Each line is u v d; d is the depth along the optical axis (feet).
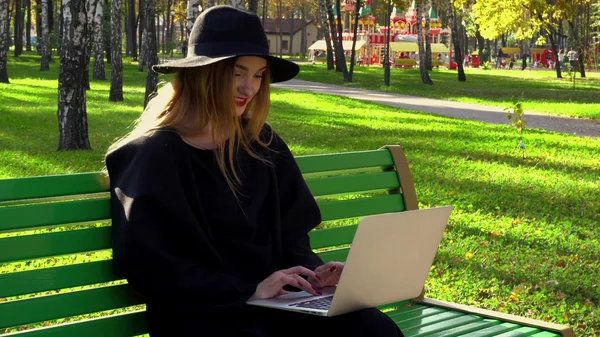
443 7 262.47
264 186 10.78
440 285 19.98
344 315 9.91
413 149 44.91
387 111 74.49
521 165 40.50
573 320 18.08
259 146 11.03
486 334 11.86
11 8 228.02
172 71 10.46
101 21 113.50
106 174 10.23
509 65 250.16
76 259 20.36
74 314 9.70
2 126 51.08
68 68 41.78
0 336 9.12
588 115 76.13
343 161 13.30
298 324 10.28
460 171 37.42
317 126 57.00
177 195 9.70
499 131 57.62
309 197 11.35
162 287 9.50
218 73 10.27
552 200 31.30
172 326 9.82
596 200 31.65
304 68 166.50
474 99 96.63
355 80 134.21
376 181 13.71
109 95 79.20
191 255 9.90
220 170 10.33
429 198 30.55
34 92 81.66
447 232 25.25
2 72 96.12
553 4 159.74
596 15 237.66
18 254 9.32
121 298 10.13
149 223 9.48
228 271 10.26
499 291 19.80
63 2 41.27
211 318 9.77
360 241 9.29
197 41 10.46
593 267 22.25
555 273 21.40
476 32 249.96
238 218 10.33
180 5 251.80
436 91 112.57
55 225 9.66
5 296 9.20
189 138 10.32
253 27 10.53
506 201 30.58
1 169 33.88
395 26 228.84
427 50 186.29
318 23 300.61
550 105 88.17
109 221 10.52
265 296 10.12
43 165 35.55
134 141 9.98
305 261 11.07
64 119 41.75
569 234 25.84
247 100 10.62
